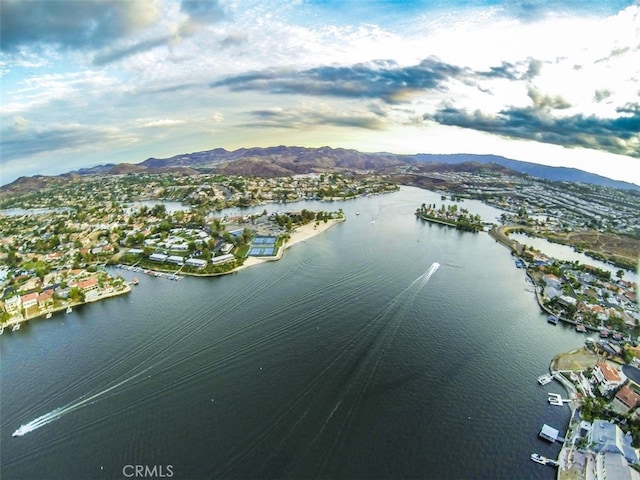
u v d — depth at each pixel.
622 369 141.75
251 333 165.88
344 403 124.44
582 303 197.12
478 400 127.50
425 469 101.38
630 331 174.88
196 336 165.12
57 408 125.06
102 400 128.38
